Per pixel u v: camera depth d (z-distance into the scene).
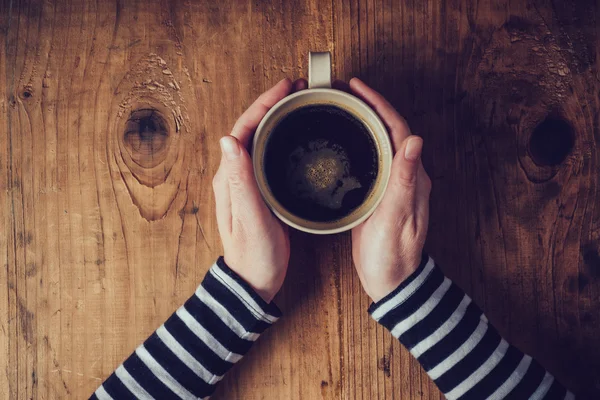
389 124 0.59
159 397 0.58
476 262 0.63
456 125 0.64
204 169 0.63
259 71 0.63
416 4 0.63
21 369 0.63
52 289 0.63
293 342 0.63
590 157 0.64
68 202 0.63
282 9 0.63
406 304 0.58
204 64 0.63
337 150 0.59
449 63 0.64
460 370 0.57
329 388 0.63
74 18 0.63
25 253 0.64
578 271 0.64
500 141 0.64
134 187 0.63
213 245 0.63
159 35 0.63
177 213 0.63
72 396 0.63
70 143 0.63
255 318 0.58
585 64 0.64
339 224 0.58
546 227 0.64
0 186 0.64
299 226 0.57
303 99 0.57
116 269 0.63
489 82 0.64
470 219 0.64
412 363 0.63
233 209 0.58
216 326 0.58
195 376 0.58
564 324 0.64
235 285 0.59
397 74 0.63
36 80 0.64
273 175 0.59
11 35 0.64
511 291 0.64
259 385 0.63
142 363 0.58
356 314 0.63
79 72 0.63
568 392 0.58
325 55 0.56
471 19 0.64
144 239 0.63
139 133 0.63
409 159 0.55
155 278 0.63
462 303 0.58
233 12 0.63
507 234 0.64
